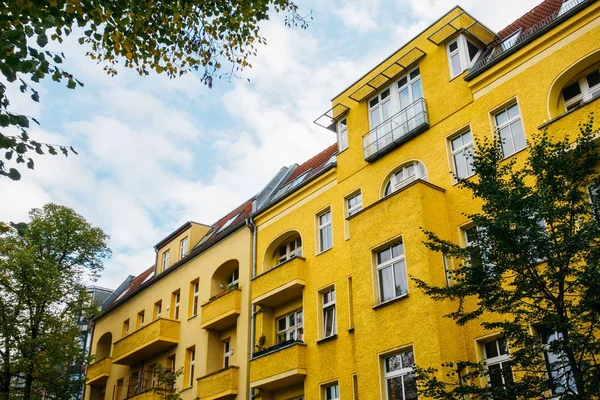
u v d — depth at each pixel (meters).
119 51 12.05
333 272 20.30
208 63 13.62
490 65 16.98
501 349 14.32
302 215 22.66
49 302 27.56
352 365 18.27
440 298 11.80
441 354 14.49
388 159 19.36
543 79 15.59
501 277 10.78
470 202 16.34
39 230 29.38
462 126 17.33
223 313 24.25
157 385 26.02
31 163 8.47
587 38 14.98
